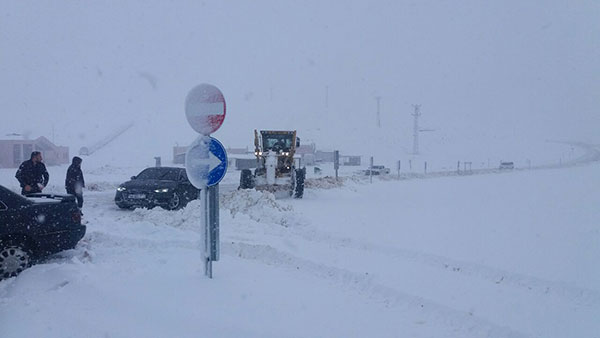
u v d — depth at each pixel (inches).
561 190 916.0
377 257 343.9
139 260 331.6
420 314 240.7
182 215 492.4
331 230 441.4
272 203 531.2
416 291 267.3
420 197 802.8
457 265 319.6
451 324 229.0
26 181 448.8
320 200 737.6
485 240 398.0
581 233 428.1
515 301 253.8
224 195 580.1
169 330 218.1
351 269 306.5
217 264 321.1
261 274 300.5
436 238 407.5
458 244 381.7
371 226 470.0
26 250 314.5
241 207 518.0
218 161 286.4
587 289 264.7
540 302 252.8
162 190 611.2
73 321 226.5
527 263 320.5
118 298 253.3
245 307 243.4
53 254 343.9
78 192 524.7
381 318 234.4
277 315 234.7
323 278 298.4
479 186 1073.5
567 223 486.9
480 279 292.8
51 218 321.7
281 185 751.1
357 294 268.5
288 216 480.7
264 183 746.8
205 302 249.0
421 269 312.8
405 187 1051.3
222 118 283.0
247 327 219.8
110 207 647.8
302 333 215.2
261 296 259.4
